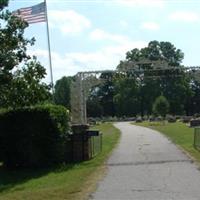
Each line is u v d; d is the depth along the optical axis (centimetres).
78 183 1459
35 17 3052
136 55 12225
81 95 3816
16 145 2059
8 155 2067
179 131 4797
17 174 1909
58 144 2069
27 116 2062
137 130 5547
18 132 2059
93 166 1947
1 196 1352
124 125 7800
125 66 4147
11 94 2320
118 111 12712
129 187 1369
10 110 2100
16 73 2336
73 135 2186
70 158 2177
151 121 9194
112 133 4966
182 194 1230
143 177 1569
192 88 12825
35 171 1959
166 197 1194
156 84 12162
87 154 2192
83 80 3859
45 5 3067
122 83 12512
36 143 2058
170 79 12056
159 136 4106
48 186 1474
